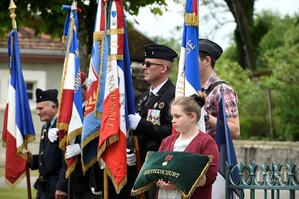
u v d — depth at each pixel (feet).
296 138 98.89
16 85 45.96
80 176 38.78
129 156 36.17
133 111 36.01
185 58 34.45
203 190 29.07
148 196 36.01
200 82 34.50
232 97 34.40
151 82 36.37
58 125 39.22
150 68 35.99
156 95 36.09
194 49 34.24
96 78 36.60
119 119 35.17
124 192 36.94
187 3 34.63
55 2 58.95
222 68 111.96
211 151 29.22
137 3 61.00
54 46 114.01
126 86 36.14
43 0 60.70
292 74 102.58
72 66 39.86
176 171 28.30
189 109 29.35
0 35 64.23
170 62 36.11
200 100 29.73
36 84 114.73
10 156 45.34
